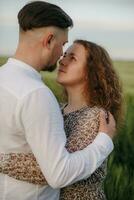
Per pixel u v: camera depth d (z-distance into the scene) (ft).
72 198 7.38
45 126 6.51
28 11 6.83
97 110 7.39
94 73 7.75
